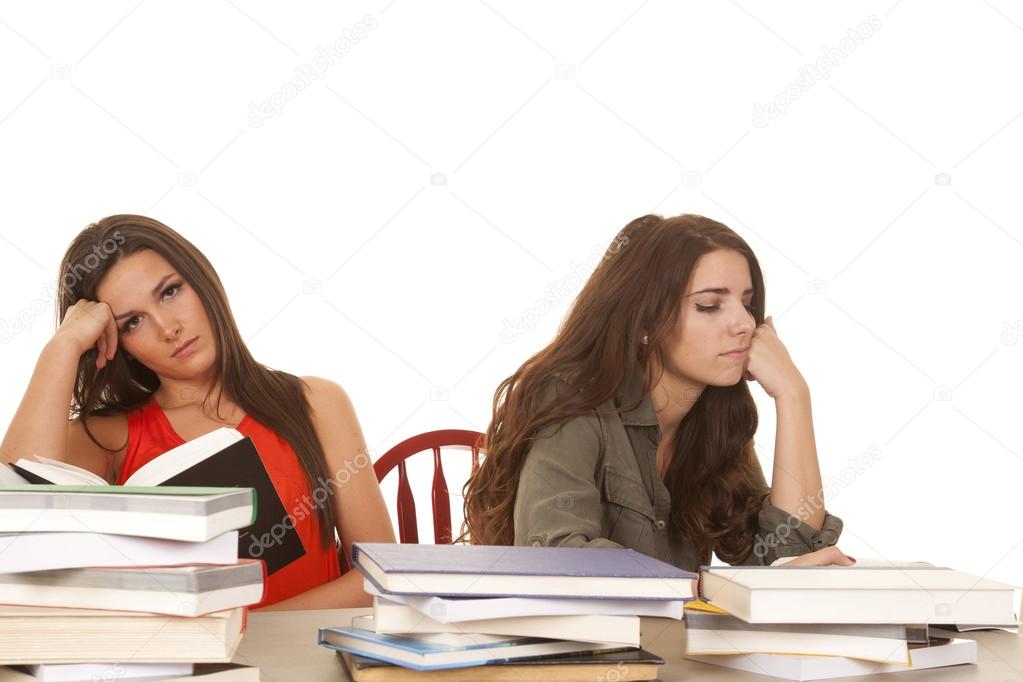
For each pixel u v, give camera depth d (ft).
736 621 3.20
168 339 5.65
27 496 2.78
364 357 9.16
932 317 9.57
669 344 4.88
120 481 5.84
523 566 2.97
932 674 3.20
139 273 5.65
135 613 2.75
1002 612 3.15
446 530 7.16
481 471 5.20
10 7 8.40
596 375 4.90
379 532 6.13
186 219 8.77
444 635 2.90
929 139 9.53
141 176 8.67
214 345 5.78
